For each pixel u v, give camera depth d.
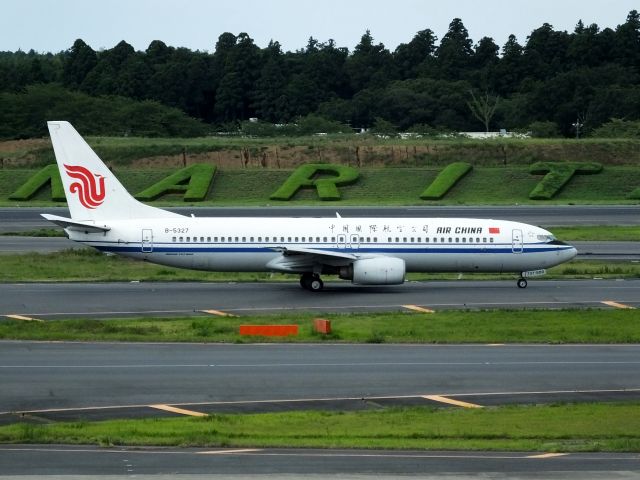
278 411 129.62
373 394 139.75
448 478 96.25
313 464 101.06
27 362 157.12
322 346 172.62
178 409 130.12
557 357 166.00
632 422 123.69
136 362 158.12
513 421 123.69
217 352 166.62
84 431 115.81
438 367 157.25
